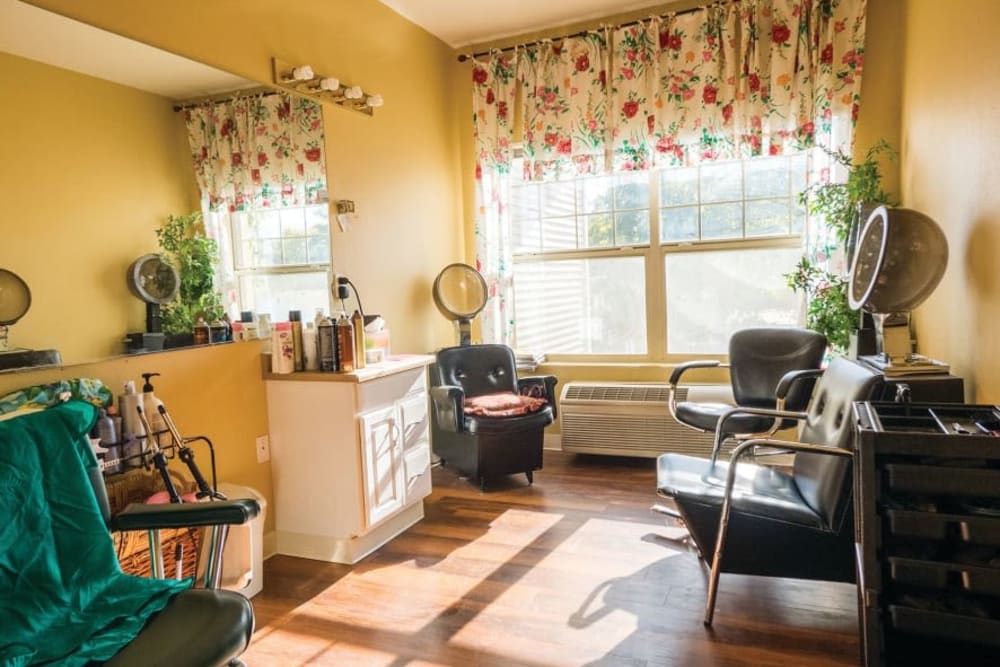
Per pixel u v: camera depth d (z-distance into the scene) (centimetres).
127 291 210
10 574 127
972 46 212
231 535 220
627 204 399
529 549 266
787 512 193
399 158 365
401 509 284
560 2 361
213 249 242
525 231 426
